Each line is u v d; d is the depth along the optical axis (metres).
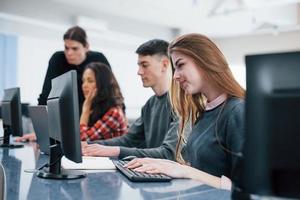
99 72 2.51
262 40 6.73
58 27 5.18
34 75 4.96
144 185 1.16
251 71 0.71
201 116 1.53
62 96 1.20
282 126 0.69
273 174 0.70
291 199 0.69
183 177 1.27
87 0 5.02
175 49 1.44
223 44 7.12
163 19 6.06
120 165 1.46
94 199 0.99
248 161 0.72
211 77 1.39
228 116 1.33
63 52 2.92
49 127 1.36
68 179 1.25
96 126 2.40
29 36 4.96
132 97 6.05
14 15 4.68
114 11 5.61
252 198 0.81
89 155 1.74
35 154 1.92
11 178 1.27
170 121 1.94
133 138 2.23
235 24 6.15
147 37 6.32
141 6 5.35
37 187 1.13
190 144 1.50
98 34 5.62
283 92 0.69
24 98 4.85
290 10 5.69
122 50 6.08
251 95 0.71
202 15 5.70
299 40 6.35
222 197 1.02
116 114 2.46
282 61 0.69
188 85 1.44
